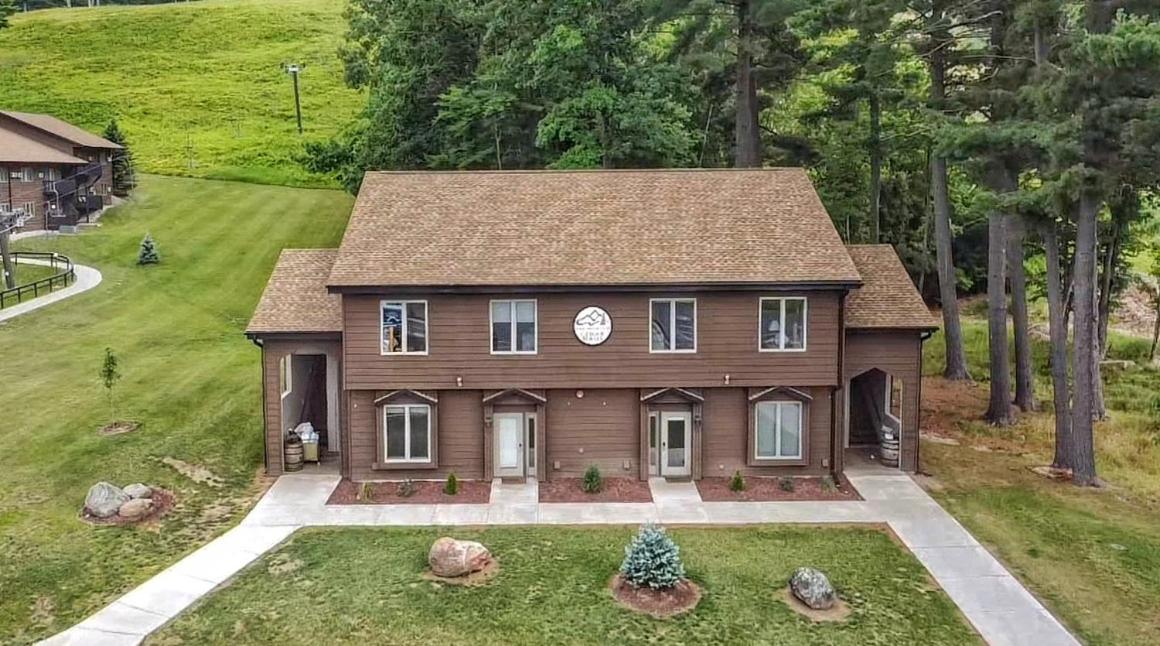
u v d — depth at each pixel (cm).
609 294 2317
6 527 1958
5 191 4988
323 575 1786
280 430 2391
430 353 2320
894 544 1975
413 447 2369
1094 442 2794
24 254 4681
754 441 2394
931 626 1623
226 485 2300
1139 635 1593
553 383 2339
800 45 3697
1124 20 2014
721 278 2278
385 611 1641
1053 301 2484
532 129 4056
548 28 3559
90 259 4759
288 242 5212
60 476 2250
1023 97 2397
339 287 2233
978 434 2869
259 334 2334
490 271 2292
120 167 6069
